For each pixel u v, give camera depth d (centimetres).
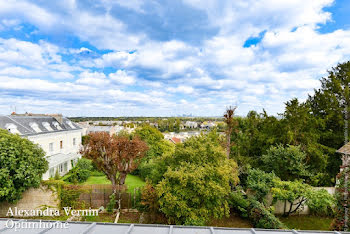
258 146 2391
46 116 3005
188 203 1216
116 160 1633
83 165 2450
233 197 1549
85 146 1730
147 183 1464
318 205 1298
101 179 2447
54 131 2688
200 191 1166
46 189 1454
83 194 1541
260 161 2112
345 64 2345
